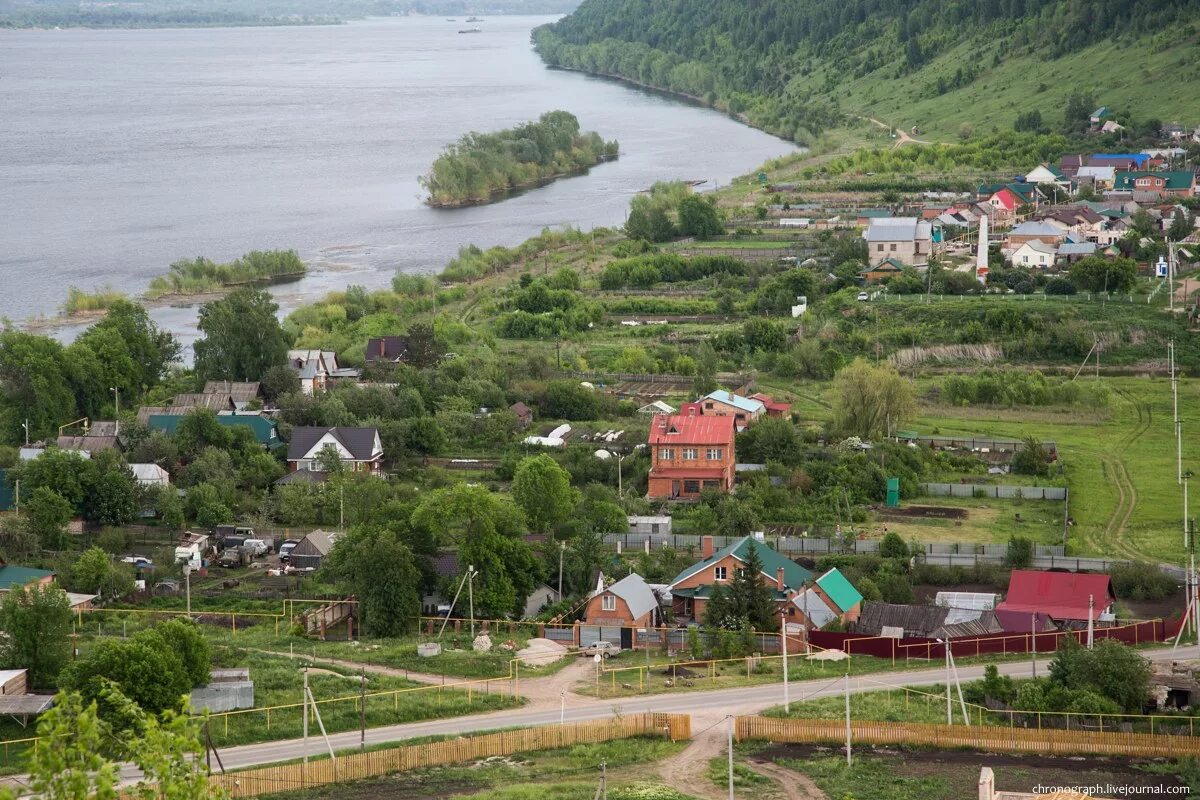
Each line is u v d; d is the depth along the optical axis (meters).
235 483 136.62
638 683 92.25
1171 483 137.50
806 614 101.69
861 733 81.50
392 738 82.75
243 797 74.62
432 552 109.75
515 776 77.62
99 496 126.88
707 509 126.56
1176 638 97.00
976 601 104.81
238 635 102.56
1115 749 79.06
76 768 47.03
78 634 100.94
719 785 75.94
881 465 138.50
